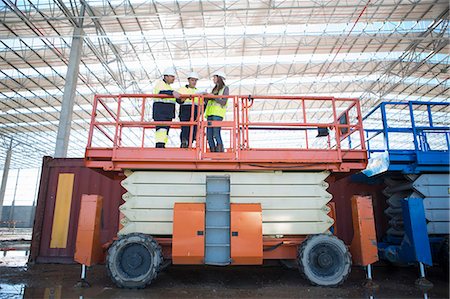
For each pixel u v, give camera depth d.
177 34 17.53
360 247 6.36
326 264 6.02
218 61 19.72
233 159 6.35
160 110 7.15
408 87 23.27
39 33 16.81
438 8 16.02
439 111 26.73
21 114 26.86
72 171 9.59
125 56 19.09
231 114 25.53
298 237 6.53
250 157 6.40
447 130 7.46
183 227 5.89
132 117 26.89
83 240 6.16
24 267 8.57
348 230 9.17
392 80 22.55
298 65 20.42
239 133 6.52
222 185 6.34
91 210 6.31
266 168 6.40
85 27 16.27
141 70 20.52
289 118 28.36
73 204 9.39
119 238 5.98
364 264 6.23
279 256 6.42
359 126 6.71
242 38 17.70
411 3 15.53
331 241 6.05
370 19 16.73
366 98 25.14
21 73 20.25
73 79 15.38
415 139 7.33
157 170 6.55
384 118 7.56
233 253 5.78
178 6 15.34
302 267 6.03
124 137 33.56
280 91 23.47
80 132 32.03
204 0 15.06
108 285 6.41
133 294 5.68
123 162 6.39
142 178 6.47
